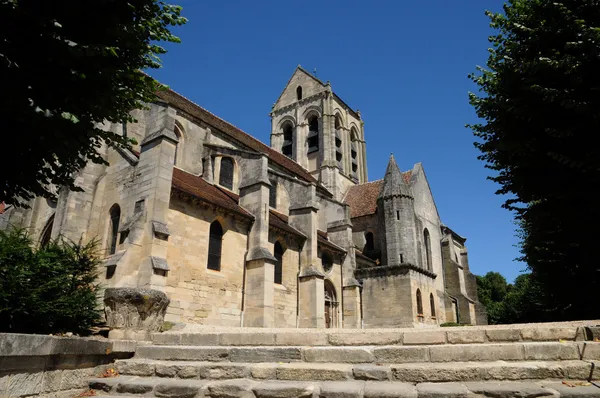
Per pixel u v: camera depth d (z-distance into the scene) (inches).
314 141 2085.4
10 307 339.9
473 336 309.3
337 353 292.8
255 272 904.9
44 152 390.0
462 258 1929.1
